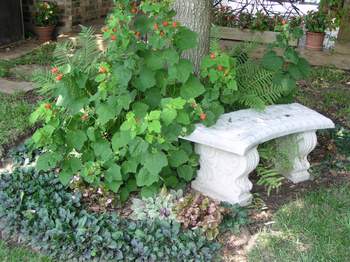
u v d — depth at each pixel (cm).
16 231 295
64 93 308
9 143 398
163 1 302
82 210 304
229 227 301
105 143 319
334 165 390
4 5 708
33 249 286
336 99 534
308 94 551
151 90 329
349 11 692
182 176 328
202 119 322
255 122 337
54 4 766
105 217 301
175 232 285
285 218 315
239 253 287
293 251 286
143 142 291
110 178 311
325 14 689
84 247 277
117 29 297
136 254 274
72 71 309
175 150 322
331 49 694
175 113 290
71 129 318
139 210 307
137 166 318
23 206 306
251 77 390
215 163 326
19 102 479
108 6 916
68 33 759
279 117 350
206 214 298
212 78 339
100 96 298
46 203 308
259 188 354
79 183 327
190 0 371
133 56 301
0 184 328
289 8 861
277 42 389
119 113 307
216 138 312
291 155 353
